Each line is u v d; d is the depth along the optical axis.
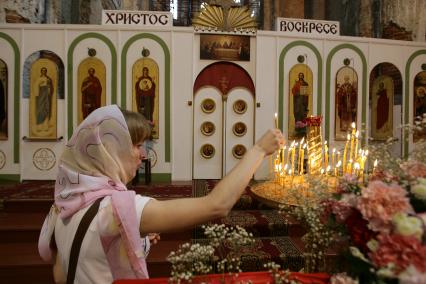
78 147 1.13
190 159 6.20
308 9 11.58
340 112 6.52
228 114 6.48
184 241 3.56
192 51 6.18
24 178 5.92
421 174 0.87
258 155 1.07
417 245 0.68
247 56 6.39
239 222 3.70
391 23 7.32
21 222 3.77
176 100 6.16
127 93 6.06
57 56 5.96
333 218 0.91
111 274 1.02
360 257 0.76
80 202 1.06
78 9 8.31
